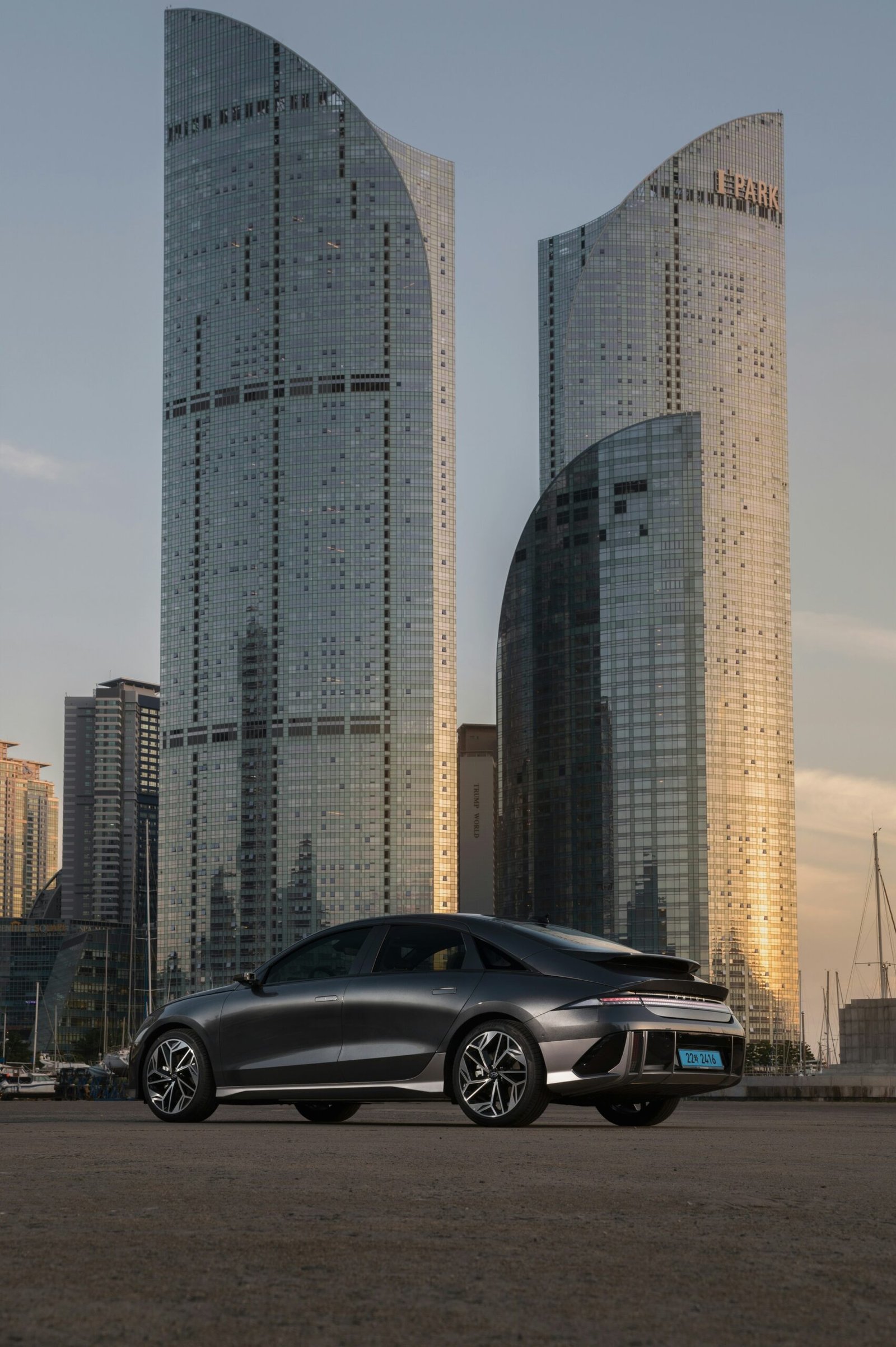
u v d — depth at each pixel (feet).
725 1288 24.22
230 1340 20.47
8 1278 24.47
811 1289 24.20
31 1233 28.91
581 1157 45.24
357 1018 64.64
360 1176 38.88
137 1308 22.35
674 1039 61.62
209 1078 67.41
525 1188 36.58
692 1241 28.58
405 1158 44.11
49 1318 21.57
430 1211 32.19
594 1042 59.98
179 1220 30.71
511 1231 29.68
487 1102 61.77
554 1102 64.18
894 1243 28.68
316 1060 65.10
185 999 69.77
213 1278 24.58
